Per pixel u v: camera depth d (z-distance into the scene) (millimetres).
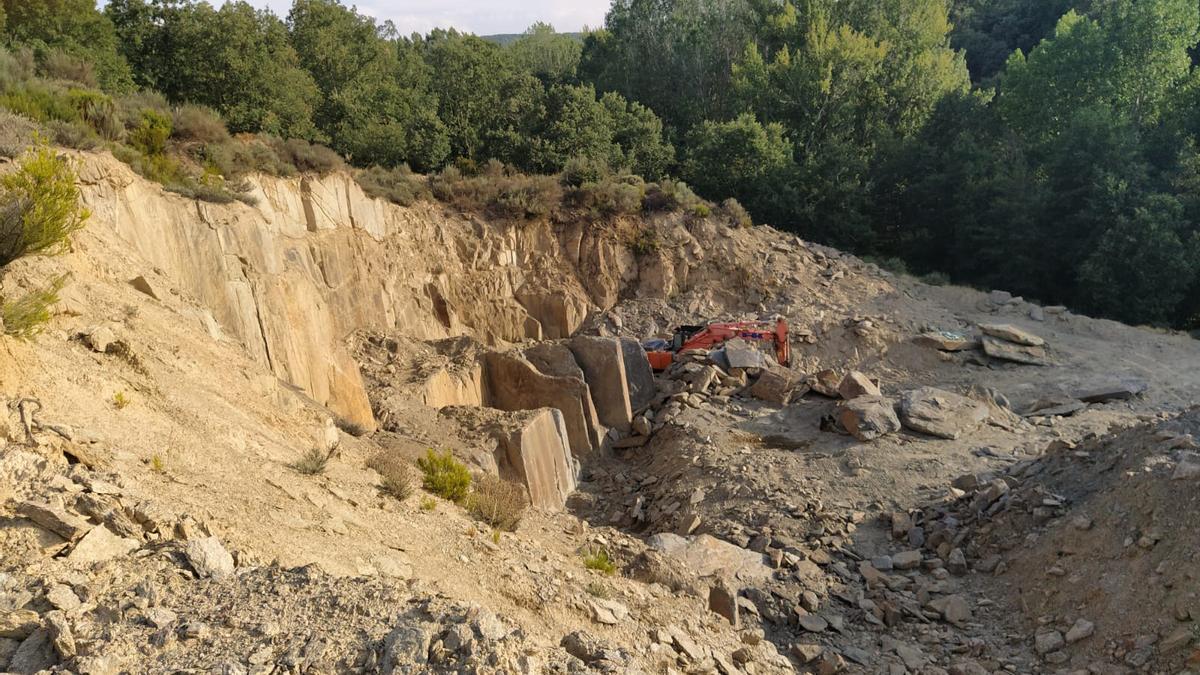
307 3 45406
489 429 19984
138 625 6062
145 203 18625
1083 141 42594
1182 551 13672
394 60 51750
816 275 37344
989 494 18234
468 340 26516
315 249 27000
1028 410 26984
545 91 48469
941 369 31219
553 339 35062
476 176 39656
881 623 14898
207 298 18875
